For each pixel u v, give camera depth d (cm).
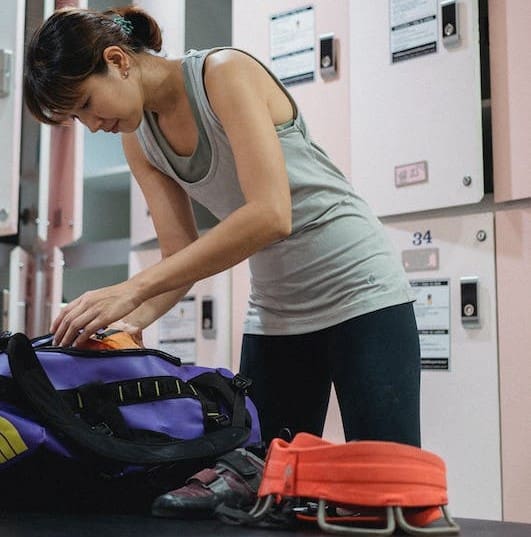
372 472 90
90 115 124
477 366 193
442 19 202
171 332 249
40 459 110
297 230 134
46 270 264
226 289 238
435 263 202
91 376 117
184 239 149
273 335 145
